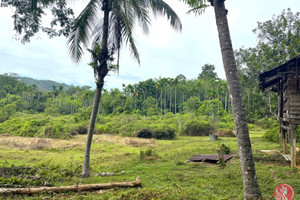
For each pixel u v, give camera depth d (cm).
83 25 902
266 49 2050
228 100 5738
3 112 4244
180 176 790
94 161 1224
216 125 3133
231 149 1427
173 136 2606
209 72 7662
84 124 3041
